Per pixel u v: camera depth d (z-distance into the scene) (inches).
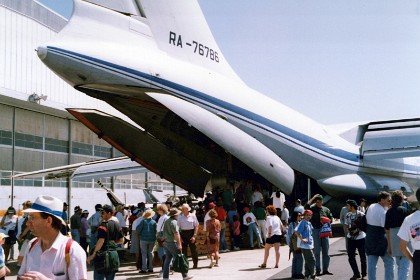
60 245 114.1
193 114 482.9
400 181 818.2
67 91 1210.6
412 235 184.7
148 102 508.4
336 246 570.6
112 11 460.1
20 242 461.7
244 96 572.4
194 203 762.2
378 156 722.8
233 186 662.5
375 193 724.7
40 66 1110.4
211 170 610.9
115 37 456.8
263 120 583.2
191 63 531.2
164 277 349.7
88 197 1365.7
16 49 1035.3
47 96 1101.7
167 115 530.3
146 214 410.3
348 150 715.4
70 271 113.2
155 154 561.3
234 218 566.9
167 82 479.5
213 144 581.6
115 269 252.5
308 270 336.2
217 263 426.9
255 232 572.4
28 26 1073.5
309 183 672.4
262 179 649.6
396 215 237.9
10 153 1079.0
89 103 1301.7
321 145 664.4
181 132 554.6
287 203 678.5
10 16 1019.9
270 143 589.9
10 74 1015.6
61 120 1268.5
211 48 561.9
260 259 474.3
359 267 398.6
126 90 471.2
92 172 772.6
